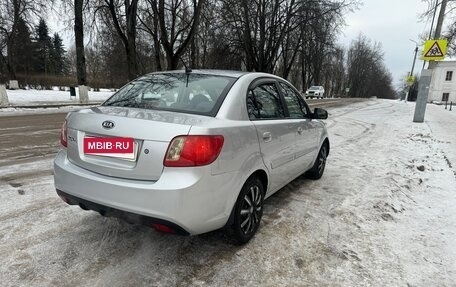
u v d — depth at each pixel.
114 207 2.75
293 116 4.45
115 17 21.69
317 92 49.59
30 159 6.25
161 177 2.62
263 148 3.44
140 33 32.78
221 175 2.82
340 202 4.61
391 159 7.30
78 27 20.48
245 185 3.24
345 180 5.64
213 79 3.54
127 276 2.81
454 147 9.05
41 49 69.69
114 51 29.48
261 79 3.89
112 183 2.74
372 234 3.72
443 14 14.88
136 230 3.56
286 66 40.78
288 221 3.97
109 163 2.83
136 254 3.13
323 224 3.93
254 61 31.14
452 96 71.19
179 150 2.61
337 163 6.89
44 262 2.95
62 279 2.74
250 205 3.37
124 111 3.05
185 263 3.04
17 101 22.34
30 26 30.34
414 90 72.75
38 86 41.16
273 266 3.06
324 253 3.30
